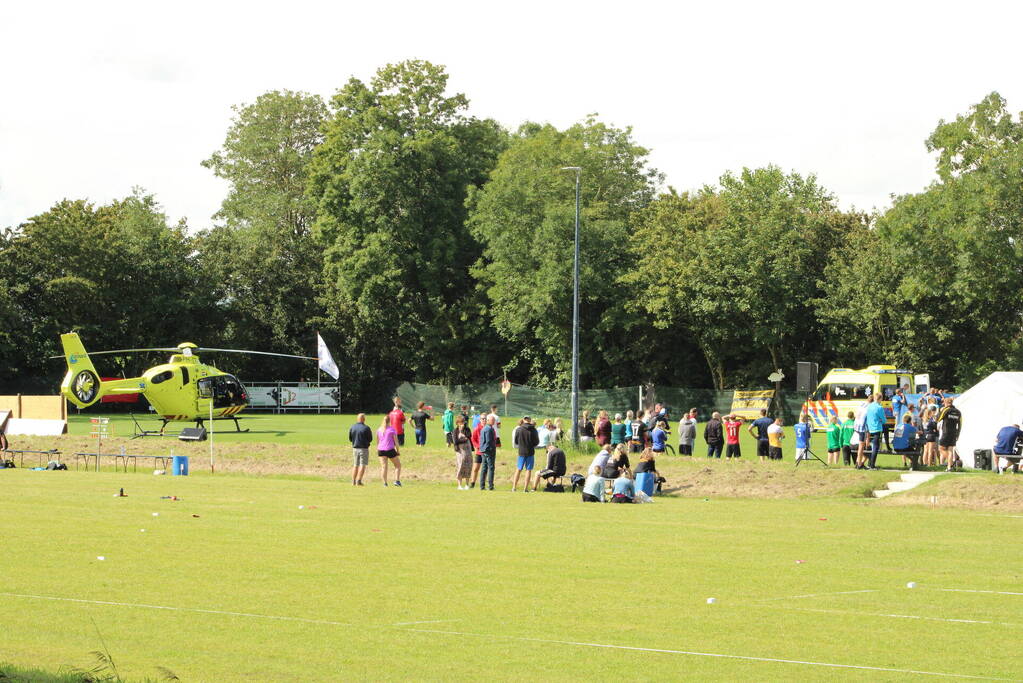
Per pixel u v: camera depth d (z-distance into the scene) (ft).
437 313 373.20
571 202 315.17
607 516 117.70
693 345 328.49
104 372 382.63
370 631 60.80
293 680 50.16
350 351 401.70
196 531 101.24
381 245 351.46
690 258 295.48
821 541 97.86
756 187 300.40
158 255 387.14
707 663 54.13
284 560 84.58
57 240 368.68
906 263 268.41
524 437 149.07
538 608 67.31
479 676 51.29
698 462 162.81
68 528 102.42
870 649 57.11
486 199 326.85
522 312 321.93
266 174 458.91
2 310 353.51
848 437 162.91
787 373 304.30
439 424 301.22
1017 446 152.97
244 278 404.57
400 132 359.05
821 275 302.04
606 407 304.30
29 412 239.91
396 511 120.78
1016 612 66.69
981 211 259.19
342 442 217.15
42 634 59.31
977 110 279.08
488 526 107.45
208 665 52.90
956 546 94.89
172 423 288.92
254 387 386.32
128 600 68.90
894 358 278.05
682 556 88.28
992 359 273.95
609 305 322.75
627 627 62.18
